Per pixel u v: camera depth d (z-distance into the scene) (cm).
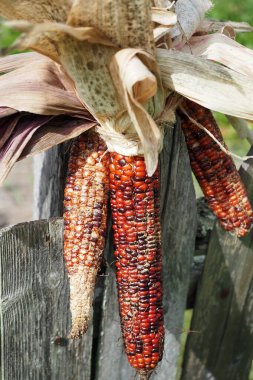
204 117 77
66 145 78
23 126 73
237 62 77
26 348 81
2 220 142
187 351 97
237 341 98
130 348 76
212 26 81
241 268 93
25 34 63
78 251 72
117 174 72
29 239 75
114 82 68
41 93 72
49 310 80
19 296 78
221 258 91
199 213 92
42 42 67
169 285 90
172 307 92
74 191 72
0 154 73
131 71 65
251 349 100
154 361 76
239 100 73
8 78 74
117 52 67
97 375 89
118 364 89
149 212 73
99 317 86
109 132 71
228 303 95
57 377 85
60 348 83
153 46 68
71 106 72
